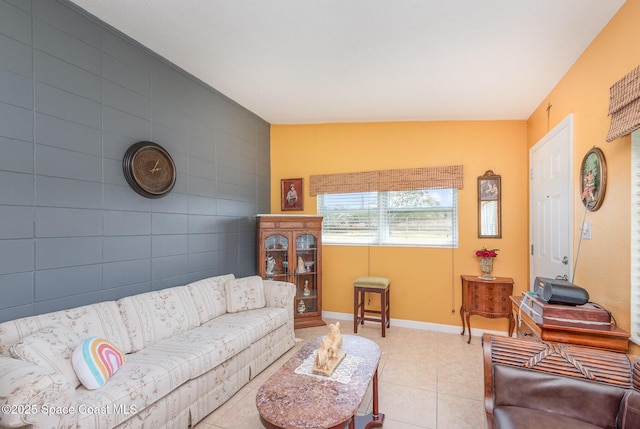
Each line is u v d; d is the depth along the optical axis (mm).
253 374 2541
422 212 3865
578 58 2268
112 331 1964
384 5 1859
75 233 2025
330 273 4215
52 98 1914
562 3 1740
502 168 3557
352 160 4137
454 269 3688
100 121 2189
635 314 1635
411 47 2287
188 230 2959
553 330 1757
